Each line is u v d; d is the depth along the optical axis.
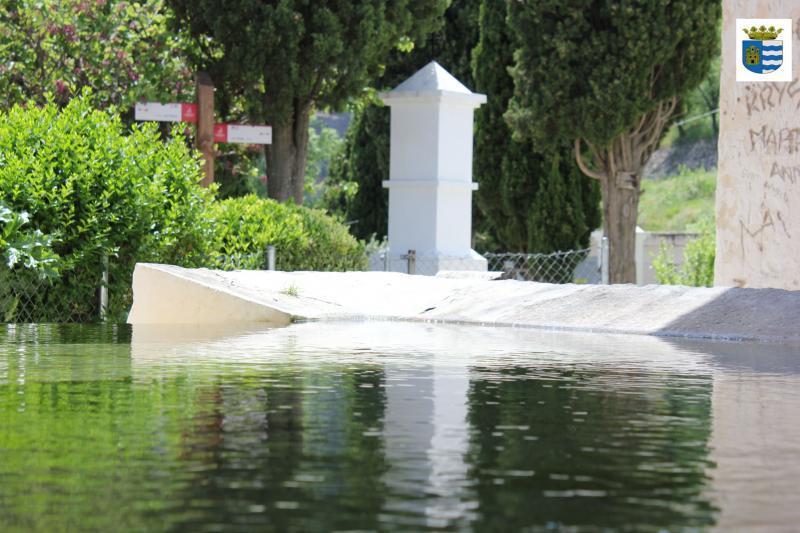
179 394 4.13
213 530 2.00
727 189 14.81
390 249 17.59
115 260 10.48
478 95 17.64
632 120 21.42
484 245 28.34
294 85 17.69
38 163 9.91
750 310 8.89
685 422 3.55
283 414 3.59
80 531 1.99
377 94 20.41
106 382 4.55
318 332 8.42
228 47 17.97
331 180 31.17
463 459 2.78
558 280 24.27
